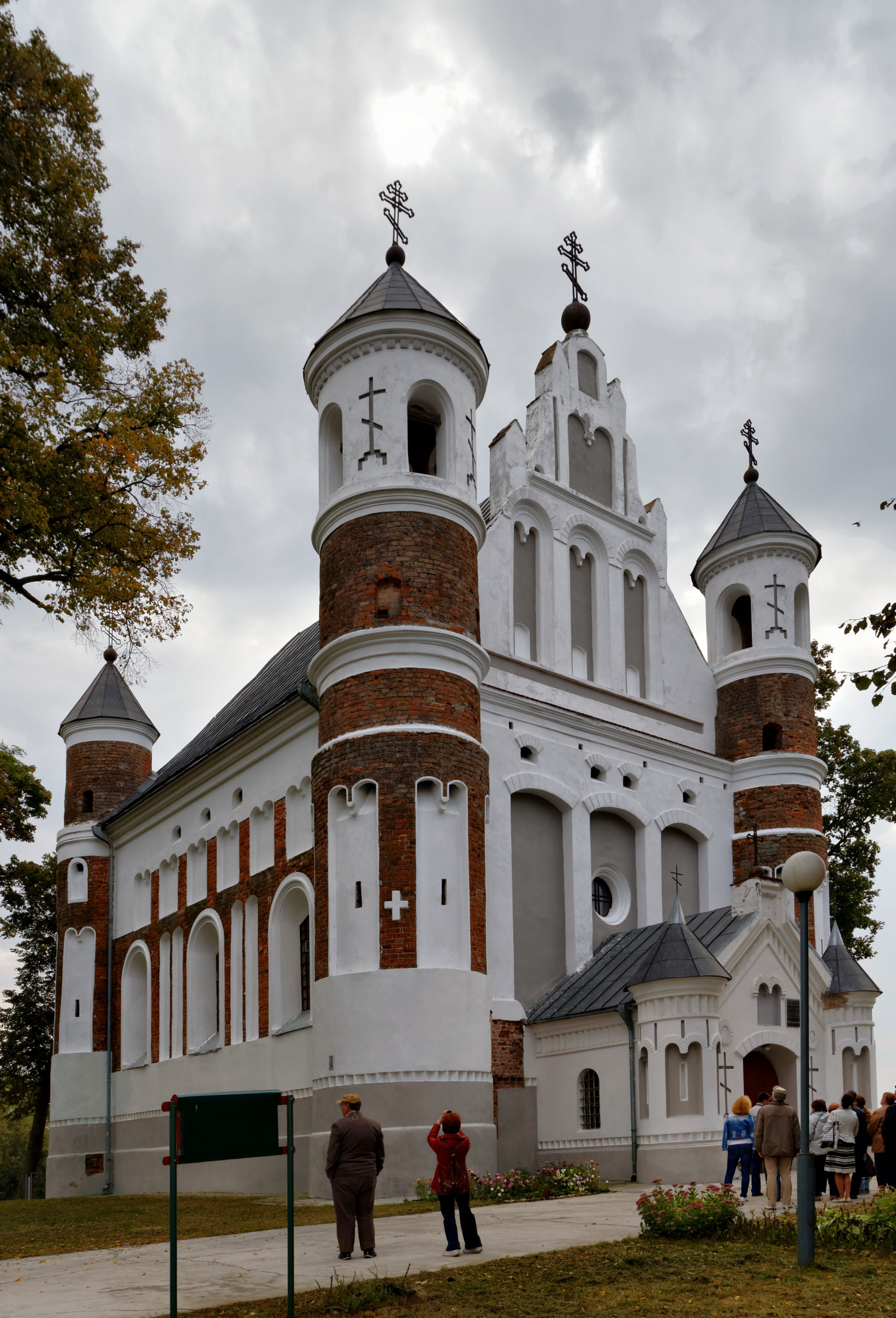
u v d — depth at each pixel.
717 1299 11.37
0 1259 16.09
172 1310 10.19
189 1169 32.84
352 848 24.83
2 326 21.23
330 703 26.14
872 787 41.81
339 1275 12.66
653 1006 24.70
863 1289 11.67
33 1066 50.78
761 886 27.20
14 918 51.00
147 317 23.56
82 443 22.33
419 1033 23.42
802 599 36.91
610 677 32.84
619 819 31.92
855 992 28.38
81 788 44.28
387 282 28.98
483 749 26.12
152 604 23.88
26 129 21.44
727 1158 19.88
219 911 33.00
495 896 27.86
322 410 28.84
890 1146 17.48
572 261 35.88
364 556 26.25
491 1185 22.36
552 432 33.16
